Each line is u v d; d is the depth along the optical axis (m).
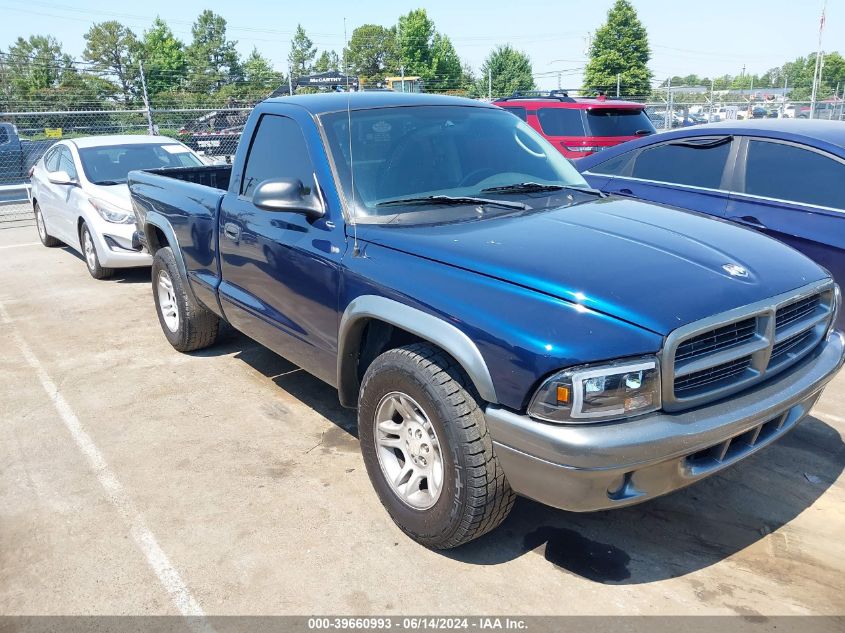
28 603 2.82
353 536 3.18
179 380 5.09
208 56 66.50
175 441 4.14
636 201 3.80
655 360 2.40
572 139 10.13
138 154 8.98
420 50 61.41
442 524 2.85
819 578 2.84
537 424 2.45
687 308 2.48
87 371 5.31
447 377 2.72
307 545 3.12
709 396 2.56
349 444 4.07
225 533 3.22
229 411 4.54
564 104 10.29
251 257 4.08
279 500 3.48
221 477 3.72
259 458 3.91
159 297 5.70
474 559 3.00
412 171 3.63
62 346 5.91
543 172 4.04
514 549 3.07
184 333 5.38
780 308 2.77
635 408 2.41
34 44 77.81
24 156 16.47
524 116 10.48
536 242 2.91
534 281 2.60
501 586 2.83
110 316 6.78
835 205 4.68
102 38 71.81
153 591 2.86
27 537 3.24
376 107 3.92
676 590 2.79
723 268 2.76
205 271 4.84
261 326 4.15
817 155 4.86
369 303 3.06
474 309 2.64
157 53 71.44
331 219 3.44
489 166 3.87
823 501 3.38
